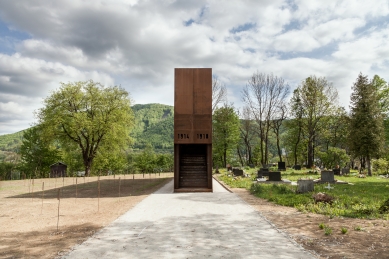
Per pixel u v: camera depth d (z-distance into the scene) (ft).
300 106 178.60
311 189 55.06
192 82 63.77
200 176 68.64
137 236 26.22
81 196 59.98
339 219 33.12
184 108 63.36
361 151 115.85
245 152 252.62
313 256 20.61
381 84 149.79
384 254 21.07
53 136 143.95
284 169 144.56
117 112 150.10
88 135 146.00
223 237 25.72
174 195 56.34
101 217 35.37
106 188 76.48
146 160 245.04
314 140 175.73
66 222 33.01
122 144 158.92
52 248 22.93
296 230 28.14
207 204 44.62
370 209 36.58
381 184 76.07
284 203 43.32
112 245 23.49
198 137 62.85
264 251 21.76
